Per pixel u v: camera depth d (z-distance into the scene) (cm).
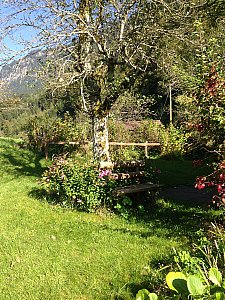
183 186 1023
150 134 1753
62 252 536
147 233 605
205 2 819
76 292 425
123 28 850
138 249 536
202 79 544
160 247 539
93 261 502
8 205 828
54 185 818
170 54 891
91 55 850
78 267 485
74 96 1029
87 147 1445
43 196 891
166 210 761
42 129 1717
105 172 769
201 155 1494
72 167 796
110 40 884
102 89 925
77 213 745
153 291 397
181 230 611
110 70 894
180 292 210
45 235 610
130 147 1612
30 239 593
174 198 877
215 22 862
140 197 801
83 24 813
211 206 758
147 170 941
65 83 834
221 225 578
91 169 782
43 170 1312
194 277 205
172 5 834
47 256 523
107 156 941
